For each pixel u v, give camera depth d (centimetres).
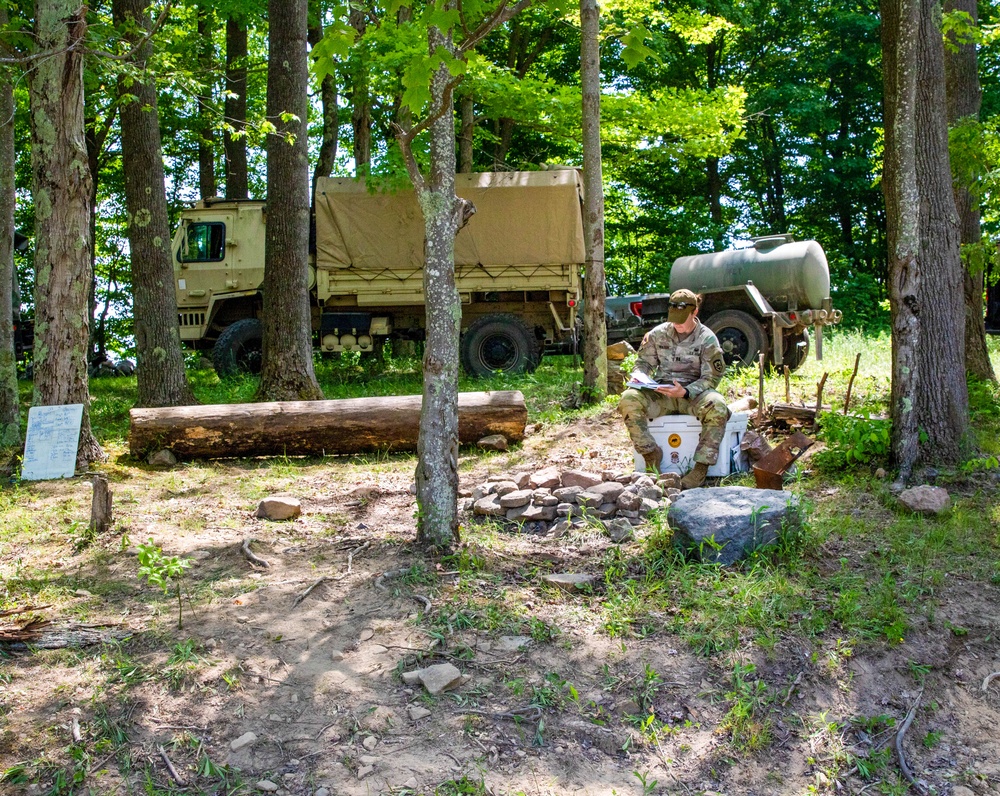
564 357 1756
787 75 2495
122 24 857
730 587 462
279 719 364
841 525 552
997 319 1611
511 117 1481
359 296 1386
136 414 813
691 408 666
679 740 367
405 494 675
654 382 671
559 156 2366
